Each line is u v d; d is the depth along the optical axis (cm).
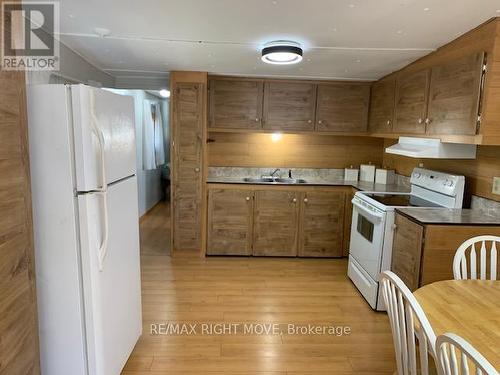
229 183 393
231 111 394
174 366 214
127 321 208
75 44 262
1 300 130
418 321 118
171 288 321
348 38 236
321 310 288
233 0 177
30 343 152
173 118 374
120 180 195
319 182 422
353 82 397
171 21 208
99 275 169
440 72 255
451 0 174
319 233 406
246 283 335
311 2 178
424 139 285
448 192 285
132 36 240
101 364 174
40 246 162
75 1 180
